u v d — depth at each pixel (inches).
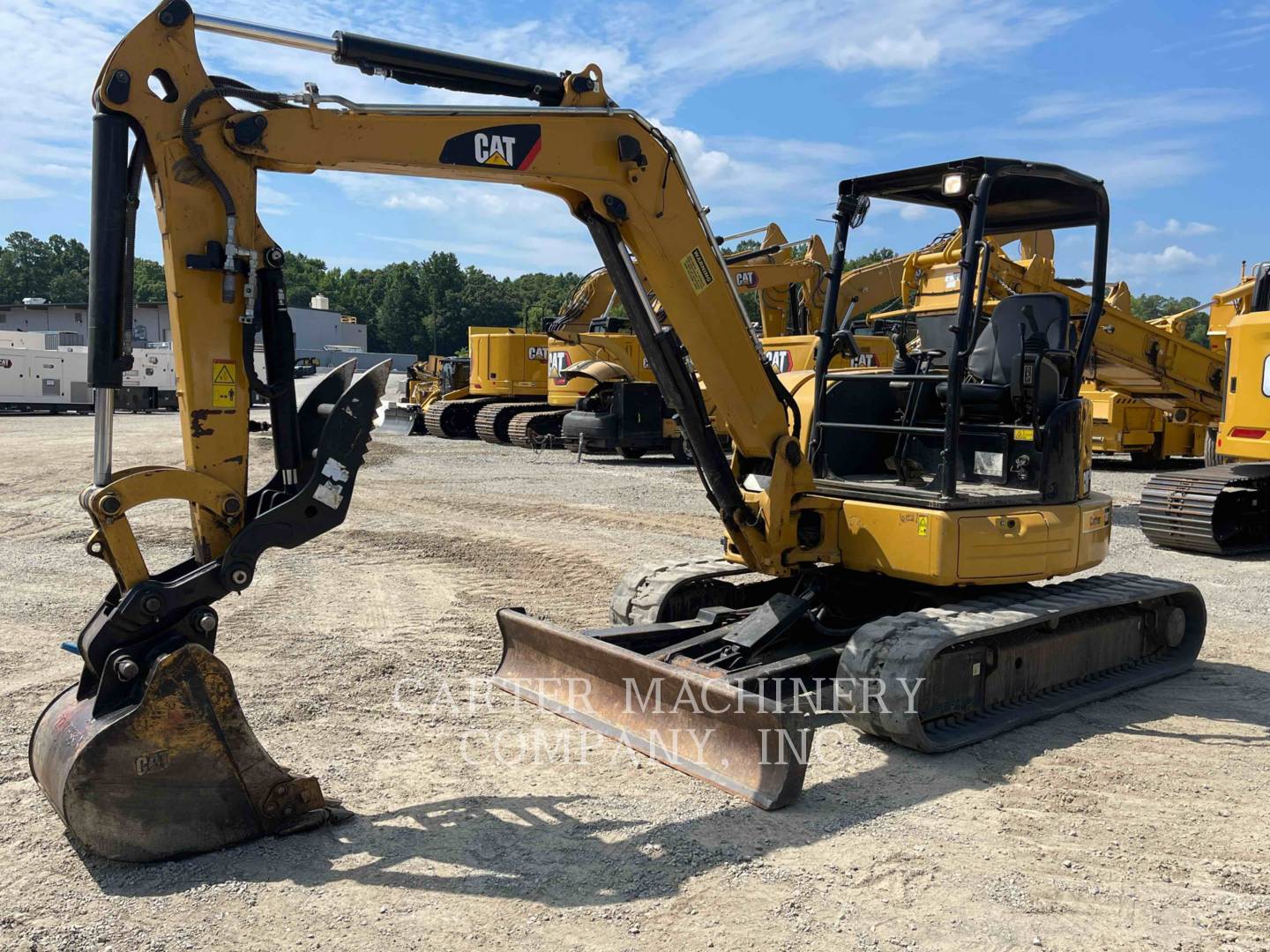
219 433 161.3
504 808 173.8
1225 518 444.8
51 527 456.8
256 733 208.2
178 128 154.6
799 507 234.5
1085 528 240.5
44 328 2910.9
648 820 169.8
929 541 217.5
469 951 129.7
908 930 135.7
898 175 233.9
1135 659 260.5
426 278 4731.8
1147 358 621.9
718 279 217.9
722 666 217.8
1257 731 219.5
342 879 148.3
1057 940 134.0
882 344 667.4
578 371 783.7
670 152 206.7
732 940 132.9
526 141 186.9
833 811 174.9
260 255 162.7
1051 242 606.5
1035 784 188.4
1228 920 139.3
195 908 139.5
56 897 141.7
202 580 156.4
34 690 232.1
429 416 1053.2
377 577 363.9
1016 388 239.1
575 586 355.6
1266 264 402.6
